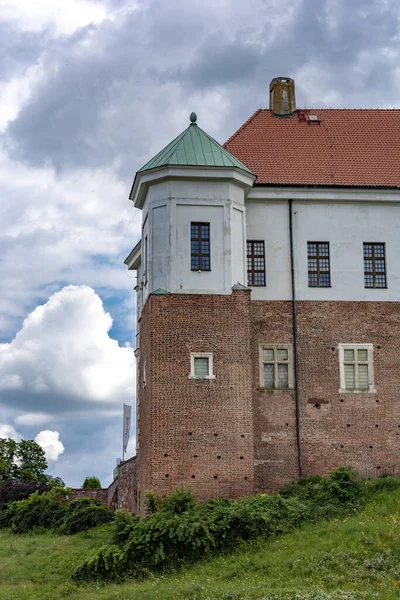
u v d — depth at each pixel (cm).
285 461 4322
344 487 3956
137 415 4969
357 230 4616
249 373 4178
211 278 4266
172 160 4331
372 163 4803
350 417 4406
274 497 3806
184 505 3734
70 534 4506
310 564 3203
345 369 4469
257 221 4566
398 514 3644
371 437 4397
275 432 4353
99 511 4578
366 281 4581
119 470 5409
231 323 4222
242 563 3331
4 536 4672
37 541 4328
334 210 4622
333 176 4675
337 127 5084
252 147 4866
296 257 4550
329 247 4588
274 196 4566
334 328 4503
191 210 4325
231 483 4053
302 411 4391
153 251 4328
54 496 5097
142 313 4572
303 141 4947
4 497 5662
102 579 3450
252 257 4541
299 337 4475
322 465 4338
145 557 3478
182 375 4138
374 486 4022
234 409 4128
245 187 4469
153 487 4009
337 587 2980
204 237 4312
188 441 4072
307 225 4591
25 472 7169
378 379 4469
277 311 4494
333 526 3575
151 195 4394
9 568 3762
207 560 3459
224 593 2955
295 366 4438
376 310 4544
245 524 3581
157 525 3534
